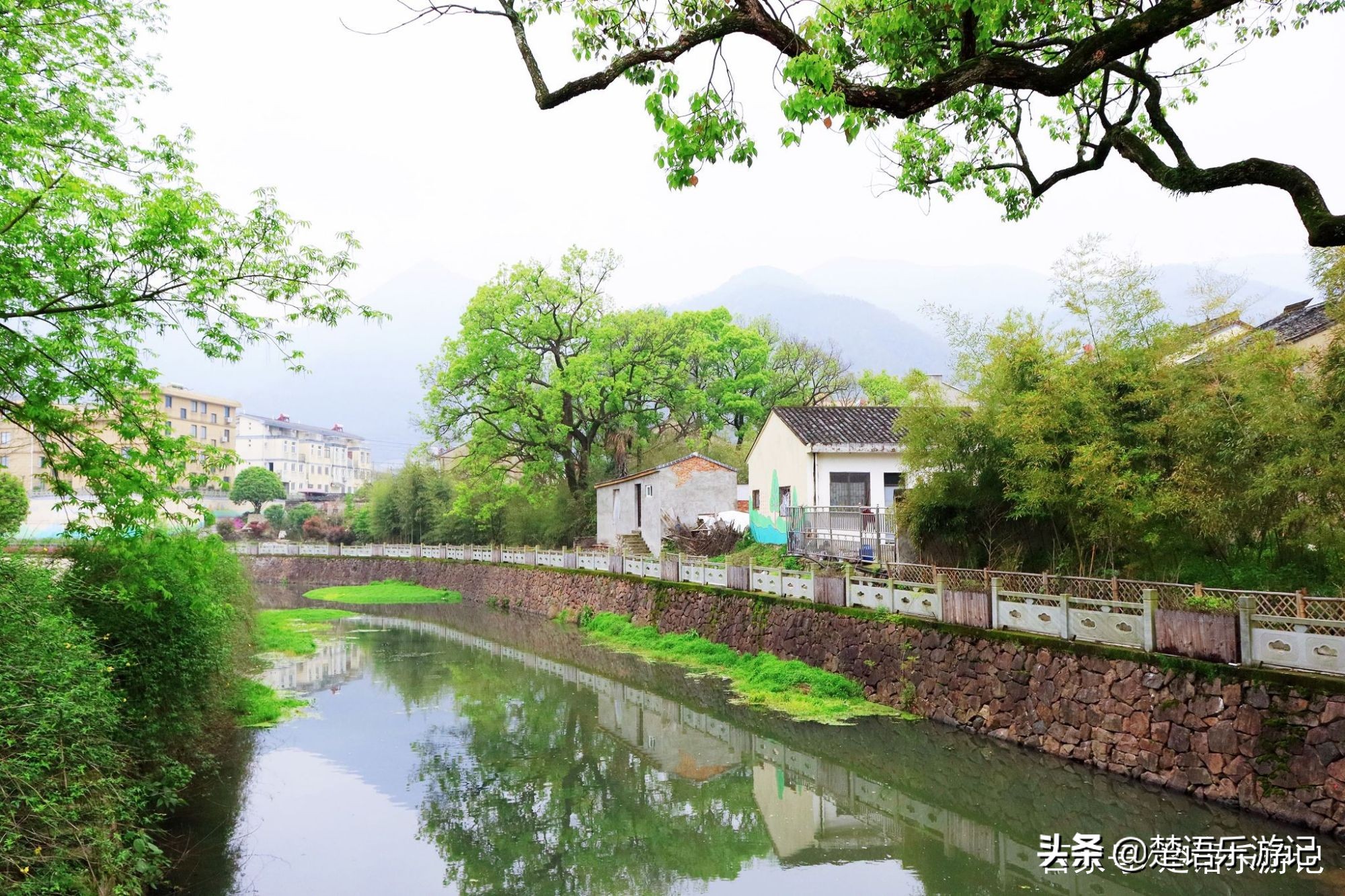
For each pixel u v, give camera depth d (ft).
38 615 24.44
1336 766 27.27
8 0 23.20
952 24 23.07
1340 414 29.01
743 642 65.21
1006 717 41.06
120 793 24.32
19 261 22.18
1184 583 37.93
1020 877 28.96
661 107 19.98
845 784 39.50
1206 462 33.94
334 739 49.47
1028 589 42.57
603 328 117.60
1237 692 30.71
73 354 24.34
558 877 30.60
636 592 85.92
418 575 147.23
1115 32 17.37
